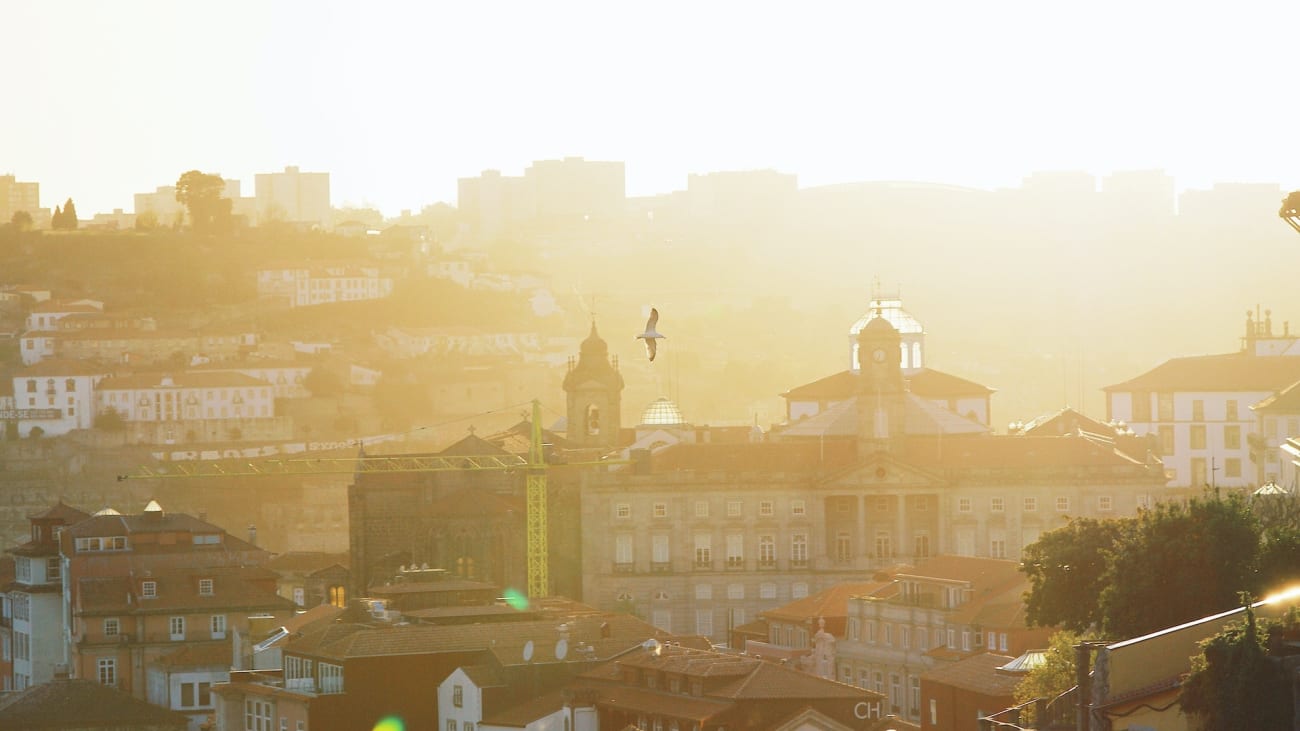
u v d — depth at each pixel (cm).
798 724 19988
